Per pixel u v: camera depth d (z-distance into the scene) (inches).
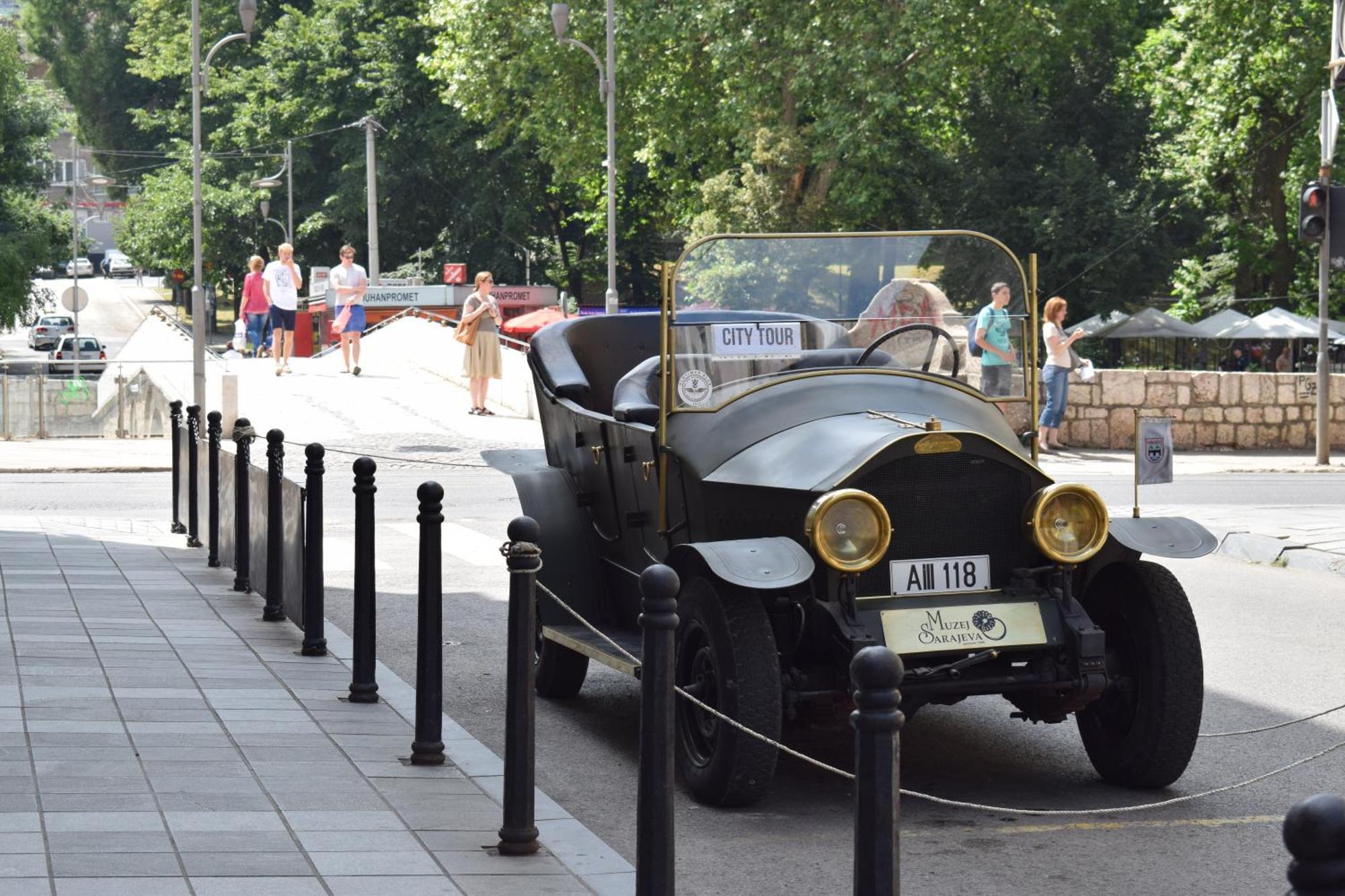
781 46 1722.4
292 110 2837.1
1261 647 398.6
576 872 214.1
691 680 267.0
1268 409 1004.6
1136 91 2076.8
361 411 1101.1
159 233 3174.2
